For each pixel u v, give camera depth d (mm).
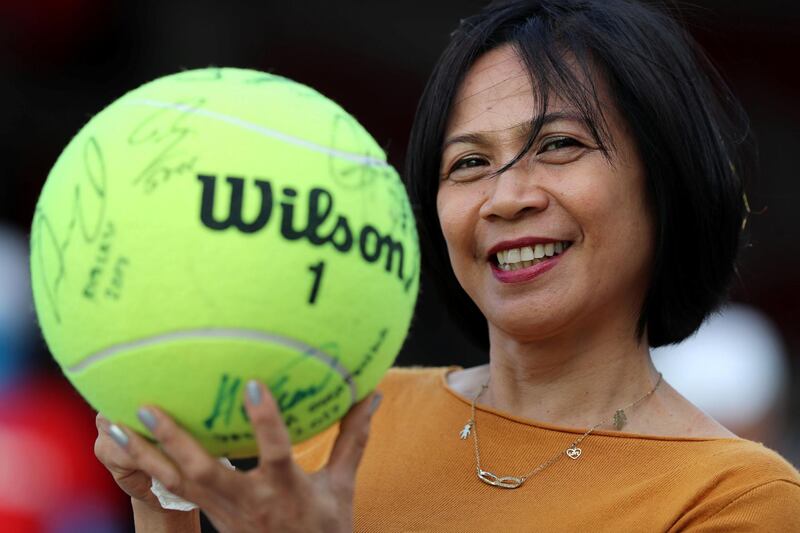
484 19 2281
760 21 7102
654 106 2072
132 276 1441
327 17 6840
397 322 1628
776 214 7938
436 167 2301
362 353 1573
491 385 2350
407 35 7000
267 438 1508
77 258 1480
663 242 2129
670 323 2285
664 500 1908
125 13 6578
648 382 2209
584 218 2047
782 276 7984
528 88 2104
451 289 2535
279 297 1450
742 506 1849
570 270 2076
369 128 7297
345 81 7121
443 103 2234
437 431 2268
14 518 4445
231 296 1434
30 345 5129
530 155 2094
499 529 1990
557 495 2006
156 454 1620
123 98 1637
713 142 2182
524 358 2217
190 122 1507
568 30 2119
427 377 2498
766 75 7492
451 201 2209
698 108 2158
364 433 1739
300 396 1549
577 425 2170
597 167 2055
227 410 1511
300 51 6949
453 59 2250
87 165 1528
